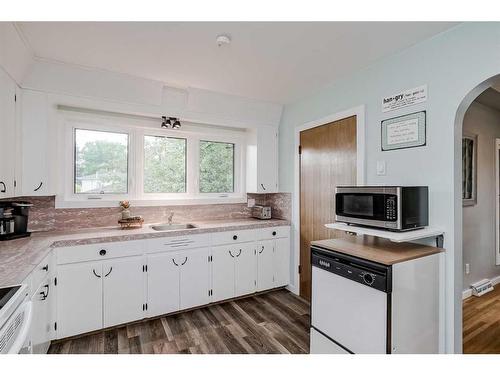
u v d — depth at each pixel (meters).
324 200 2.75
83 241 2.15
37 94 2.22
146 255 2.42
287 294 3.16
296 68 2.31
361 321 1.54
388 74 2.10
